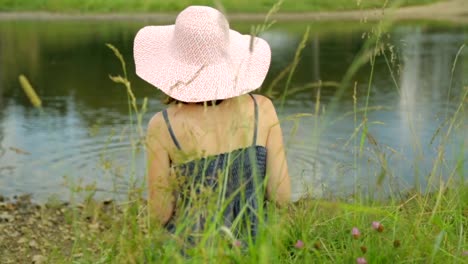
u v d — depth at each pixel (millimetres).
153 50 3363
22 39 21891
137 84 13453
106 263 3010
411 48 16969
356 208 2982
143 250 2762
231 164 3102
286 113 10297
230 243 2934
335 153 7727
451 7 28375
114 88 13031
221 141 3133
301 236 3244
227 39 3275
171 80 3221
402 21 24969
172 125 3154
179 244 2723
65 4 31000
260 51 3330
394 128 9008
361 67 14727
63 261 3539
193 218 2766
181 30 3242
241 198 2949
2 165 8094
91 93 12633
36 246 5871
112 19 28266
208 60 3215
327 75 14000
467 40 18359
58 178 7590
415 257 2977
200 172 3094
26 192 7234
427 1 28672
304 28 23938
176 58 3268
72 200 3379
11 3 31297
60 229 6223
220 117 3164
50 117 10633
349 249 3059
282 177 3236
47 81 14156
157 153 3168
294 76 14039
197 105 3186
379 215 3469
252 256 2666
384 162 3963
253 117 3172
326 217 3623
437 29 22016
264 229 2873
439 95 11219
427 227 3395
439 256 2988
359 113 10109
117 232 2953
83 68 15758
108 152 8344
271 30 23406
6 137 9430
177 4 29969
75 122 10164
